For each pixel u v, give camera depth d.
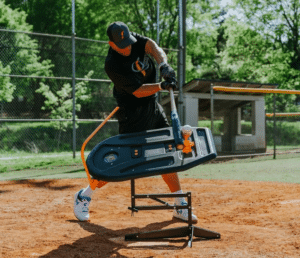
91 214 3.76
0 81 13.46
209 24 23.23
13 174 8.12
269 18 20.55
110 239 2.73
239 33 21.75
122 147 2.53
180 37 11.03
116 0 19.81
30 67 14.15
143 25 20.75
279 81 20.53
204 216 3.59
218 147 13.10
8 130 14.82
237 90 9.12
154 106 3.08
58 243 2.61
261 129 12.98
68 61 15.16
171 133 2.64
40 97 16.39
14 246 2.53
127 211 3.91
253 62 21.67
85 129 15.77
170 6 20.08
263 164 8.73
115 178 2.35
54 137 15.31
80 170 8.48
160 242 2.65
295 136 15.62
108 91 15.85
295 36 21.02
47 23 20.00
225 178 6.56
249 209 3.83
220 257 2.25
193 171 7.71
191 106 11.99
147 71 2.92
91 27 19.84
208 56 24.50
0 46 13.07
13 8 19.41
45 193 5.24
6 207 4.16
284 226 3.04
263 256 2.25
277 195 4.58
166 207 2.77
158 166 2.39
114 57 2.76
